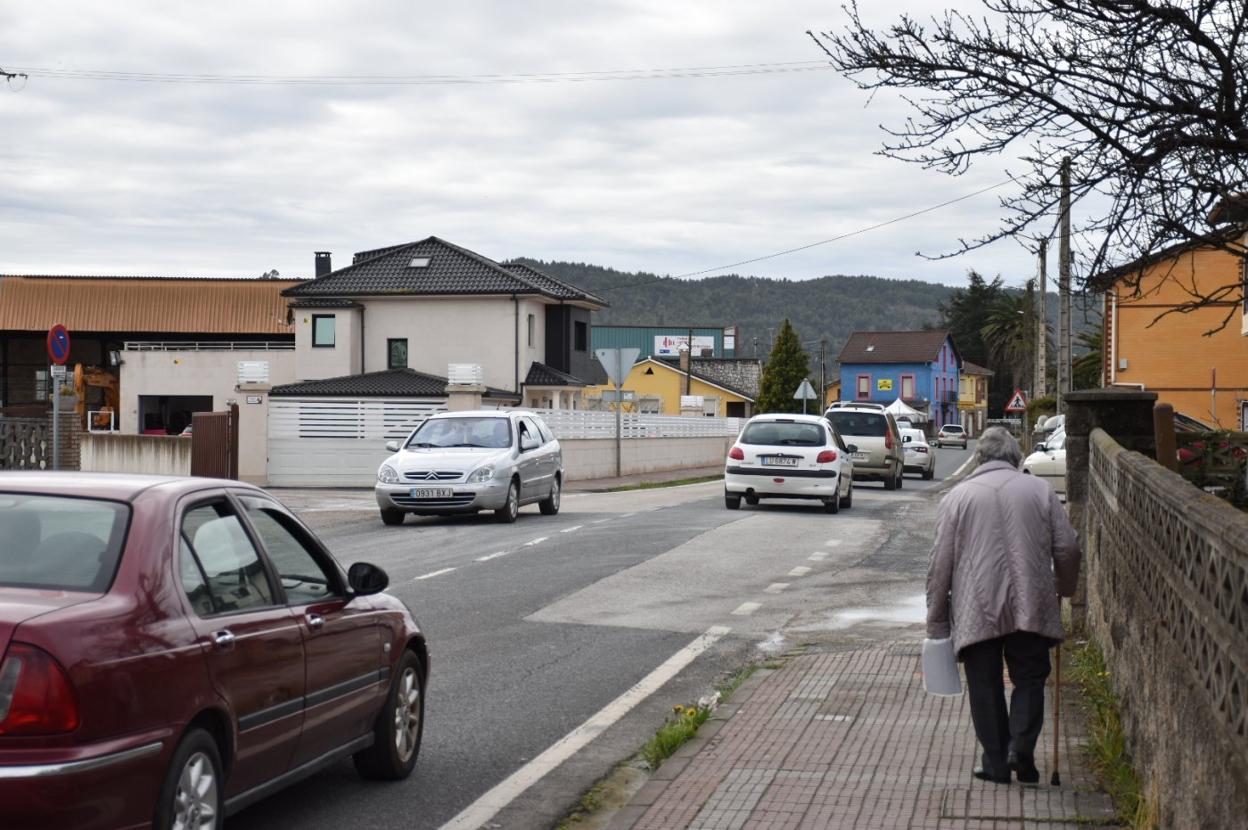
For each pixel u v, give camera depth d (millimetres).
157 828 4754
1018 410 61875
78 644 4488
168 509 5305
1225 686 4043
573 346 60500
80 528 5055
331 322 55656
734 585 14906
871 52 9711
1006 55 9453
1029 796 6441
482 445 23172
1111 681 8133
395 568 16125
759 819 6176
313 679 6016
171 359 62250
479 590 14320
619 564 16531
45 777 4316
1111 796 6367
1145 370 41625
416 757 7367
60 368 19984
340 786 7031
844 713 8414
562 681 9844
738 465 25062
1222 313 40812
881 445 34750
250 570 5777
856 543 19203
